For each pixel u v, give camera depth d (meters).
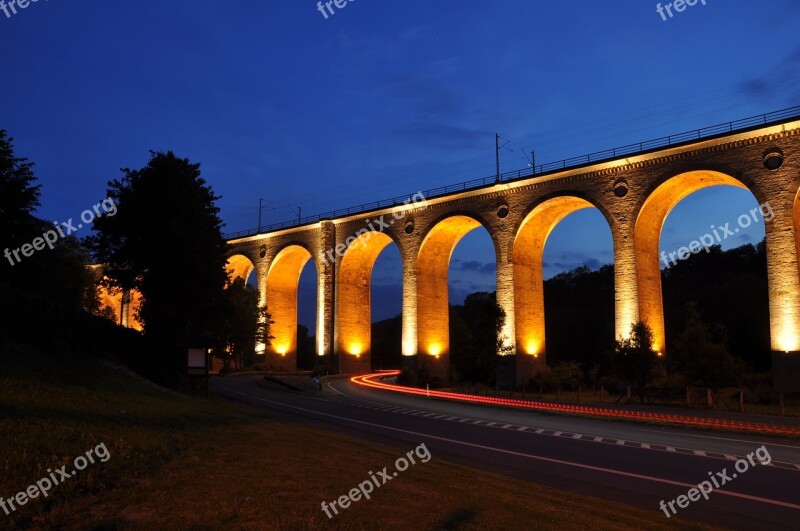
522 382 48.50
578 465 17.06
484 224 51.41
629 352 37.31
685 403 34.53
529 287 50.78
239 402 34.53
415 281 56.31
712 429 24.50
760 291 64.19
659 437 22.66
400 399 38.62
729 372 35.06
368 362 65.25
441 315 58.06
